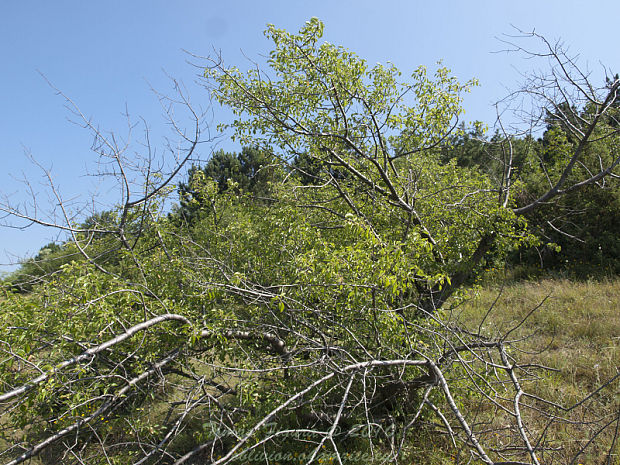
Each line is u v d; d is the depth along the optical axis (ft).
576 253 34.53
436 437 13.04
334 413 13.10
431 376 11.88
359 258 10.92
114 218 15.97
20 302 10.47
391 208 17.88
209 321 11.92
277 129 17.40
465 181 20.22
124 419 11.29
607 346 18.39
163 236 16.79
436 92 17.78
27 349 9.69
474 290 16.60
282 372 12.94
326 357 10.41
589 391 15.25
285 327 11.93
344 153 19.83
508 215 17.38
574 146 23.29
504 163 19.34
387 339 11.86
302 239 14.20
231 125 17.95
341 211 18.37
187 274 12.95
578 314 22.94
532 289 29.40
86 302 9.93
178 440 14.35
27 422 10.57
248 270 14.90
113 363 11.59
